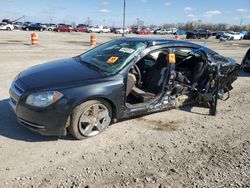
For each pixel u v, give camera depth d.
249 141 4.56
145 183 3.23
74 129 3.99
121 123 4.83
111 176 3.32
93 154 3.79
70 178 3.23
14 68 8.91
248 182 3.39
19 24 56.62
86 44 22.03
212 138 4.57
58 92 3.78
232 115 5.75
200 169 3.61
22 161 3.50
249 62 10.46
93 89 3.97
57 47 17.58
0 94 5.91
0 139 3.98
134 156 3.81
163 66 5.00
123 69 4.38
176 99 5.30
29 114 3.77
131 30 64.88
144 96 4.75
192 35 44.94
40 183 3.11
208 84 5.73
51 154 3.71
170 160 3.78
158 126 4.86
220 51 20.23
